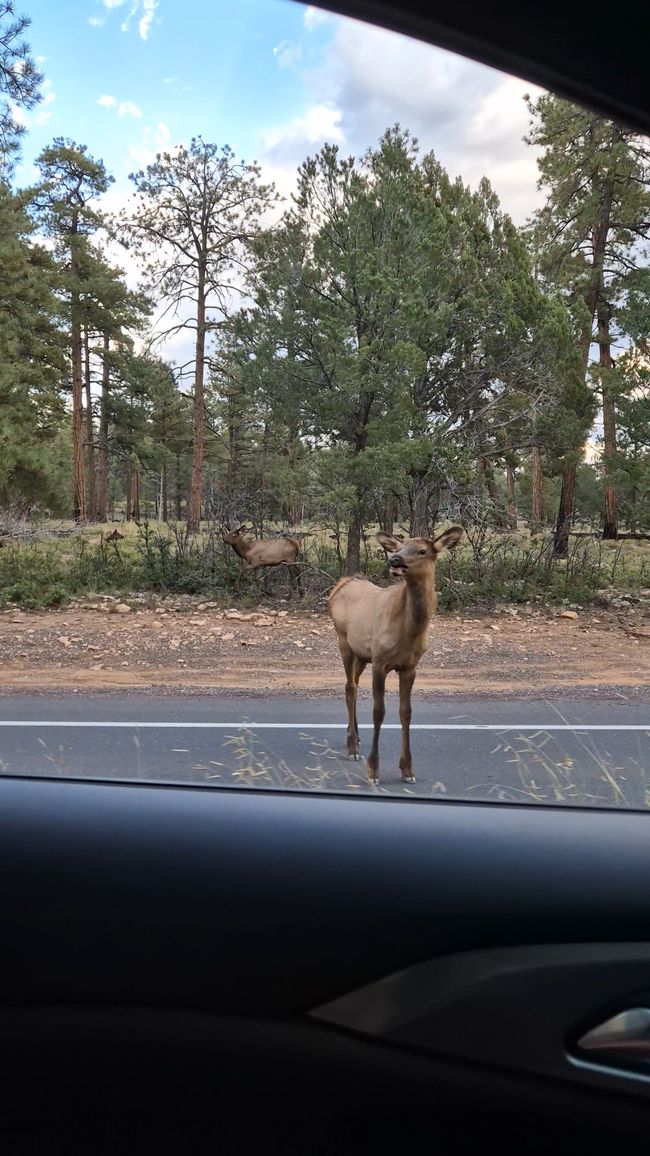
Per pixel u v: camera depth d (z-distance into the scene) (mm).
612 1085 1738
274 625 11570
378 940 1906
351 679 5473
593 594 13672
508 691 7723
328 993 1866
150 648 9750
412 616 4785
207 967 1878
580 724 6012
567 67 1547
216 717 6215
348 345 13320
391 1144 1740
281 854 2047
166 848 2053
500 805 2316
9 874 1979
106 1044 1833
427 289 13930
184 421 49375
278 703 7000
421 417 13672
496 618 12523
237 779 3951
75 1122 1743
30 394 28438
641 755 4715
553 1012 1804
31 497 24344
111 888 1970
